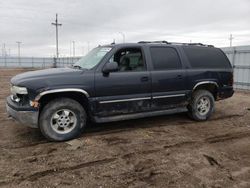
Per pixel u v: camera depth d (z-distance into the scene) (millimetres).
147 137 5582
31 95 4957
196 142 5340
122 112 5805
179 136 5688
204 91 6926
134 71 5875
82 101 5637
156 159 4480
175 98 6426
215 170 4133
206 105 7008
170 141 5359
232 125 6625
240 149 5023
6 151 4754
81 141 5281
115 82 5609
